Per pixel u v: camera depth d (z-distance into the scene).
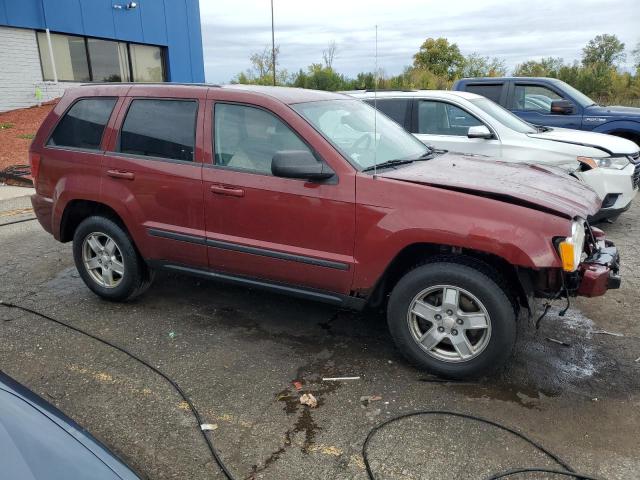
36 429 2.07
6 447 1.95
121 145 4.53
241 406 3.33
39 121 15.30
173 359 3.89
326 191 3.67
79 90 4.85
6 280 5.49
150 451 2.93
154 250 4.46
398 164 4.06
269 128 3.95
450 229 3.34
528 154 6.79
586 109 9.17
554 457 2.85
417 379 3.62
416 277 3.53
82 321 4.52
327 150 3.73
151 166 4.32
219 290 5.18
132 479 1.98
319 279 3.83
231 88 4.20
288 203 3.79
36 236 7.10
